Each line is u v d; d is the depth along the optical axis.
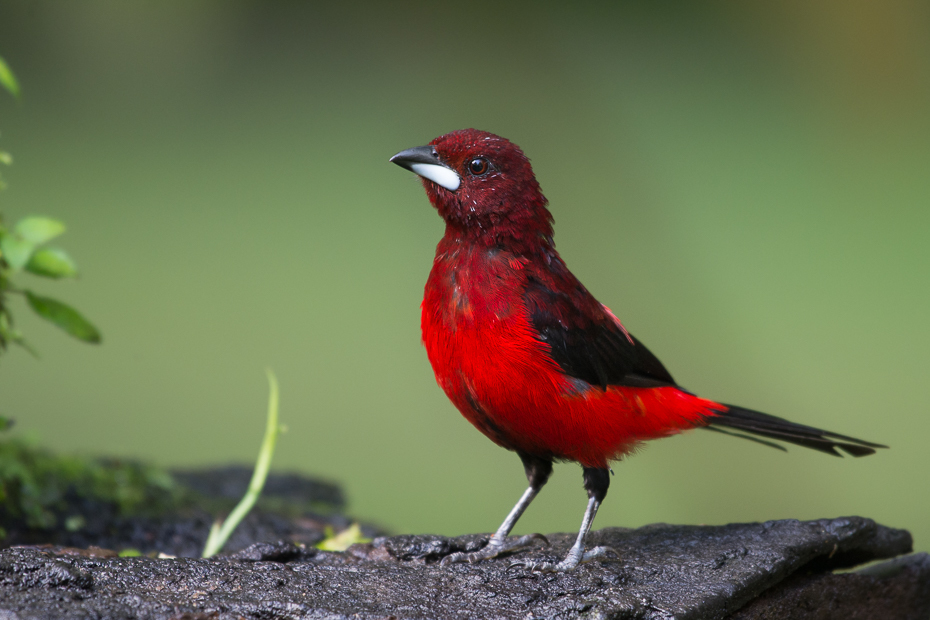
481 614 3.93
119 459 7.86
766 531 5.19
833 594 5.12
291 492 8.59
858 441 5.88
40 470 7.00
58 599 3.63
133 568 3.98
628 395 5.30
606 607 4.04
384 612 3.82
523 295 5.02
